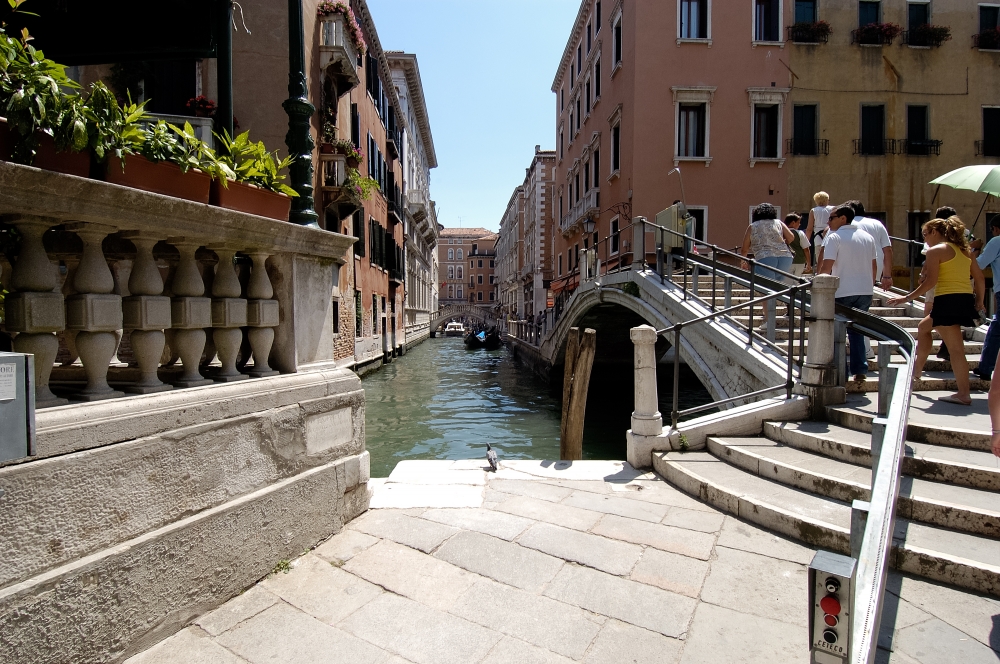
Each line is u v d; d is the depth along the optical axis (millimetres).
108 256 2770
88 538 2043
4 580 1791
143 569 2217
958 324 4434
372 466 8789
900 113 17094
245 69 11008
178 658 2188
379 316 21656
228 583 2621
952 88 17172
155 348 2477
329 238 3434
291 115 3523
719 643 2305
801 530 3188
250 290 3006
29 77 1988
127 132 2299
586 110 22812
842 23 16844
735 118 16625
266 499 2842
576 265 24406
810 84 16719
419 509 3801
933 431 3744
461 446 10211
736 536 3314
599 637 2357
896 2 17125
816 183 16781
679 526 3477
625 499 3971
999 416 2189
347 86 14695
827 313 4738
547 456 9547
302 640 2320
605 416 13711
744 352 6285
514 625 2445
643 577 2854
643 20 16469
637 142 16531
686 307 8102
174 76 10242
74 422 2016
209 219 2570
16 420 1725
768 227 7652
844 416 4453
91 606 2027
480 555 3105
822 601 1371
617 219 18203
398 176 28812
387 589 2746
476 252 96562
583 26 23328
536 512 3738
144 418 2254
